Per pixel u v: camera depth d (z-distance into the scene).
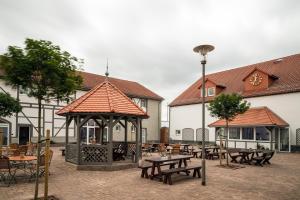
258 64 30.31
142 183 9.41
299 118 22.08
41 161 9.76
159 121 36.56
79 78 8.91
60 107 25.88
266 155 15.09
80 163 12.51
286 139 22.81
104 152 12.61
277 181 10.09
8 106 15.46
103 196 7.62
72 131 26.84
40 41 7.38
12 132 22.95
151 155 18.92
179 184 9.34
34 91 7.74
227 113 14.64
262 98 24.97
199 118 31.06
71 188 8.56
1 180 9.57
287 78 24.47
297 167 13.92
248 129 24.84
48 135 6.94
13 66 7.07
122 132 31.20
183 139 32.94
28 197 7.29
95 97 13.62
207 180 10.12
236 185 9.31
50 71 7.33
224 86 29.66
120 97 14.30
